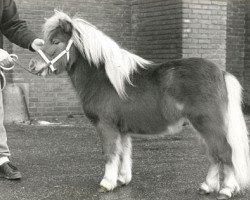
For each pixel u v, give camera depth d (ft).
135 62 18.25
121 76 17.87
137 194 18.13
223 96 17.15
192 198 17.62
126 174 19.06
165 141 28.48
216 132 16.96
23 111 35.37
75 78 18.60
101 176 20.76
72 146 27.20
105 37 18.38
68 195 18.07
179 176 20.66
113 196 17.92
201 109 16.94
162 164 22.82
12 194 18.21
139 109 17.84
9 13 20.44
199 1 36.58
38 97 37.01
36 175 20.95
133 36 40.16
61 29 18.17
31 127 33.42
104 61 18.17
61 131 31.94
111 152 18.25
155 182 19.74
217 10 37.19
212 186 17.94
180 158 24.08
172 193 18.25
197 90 17.02
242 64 42.96
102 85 18.17
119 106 18.01
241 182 17.42
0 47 23.48
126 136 18.80
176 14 36.55
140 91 17.81
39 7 36.70
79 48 18.38
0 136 20.26
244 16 42.73
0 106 20.29
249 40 42.65
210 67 17.30
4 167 20.25
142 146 27.07
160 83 17.62
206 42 36.99
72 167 22.39
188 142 28.12
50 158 24.23
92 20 38.81
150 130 18.07
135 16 39.96
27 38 20.20
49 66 18.10
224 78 17.44
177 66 17.57
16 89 35.37
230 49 42.29
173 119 17.54
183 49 36.29
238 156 17.12
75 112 38.45
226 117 17.13
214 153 17.17
